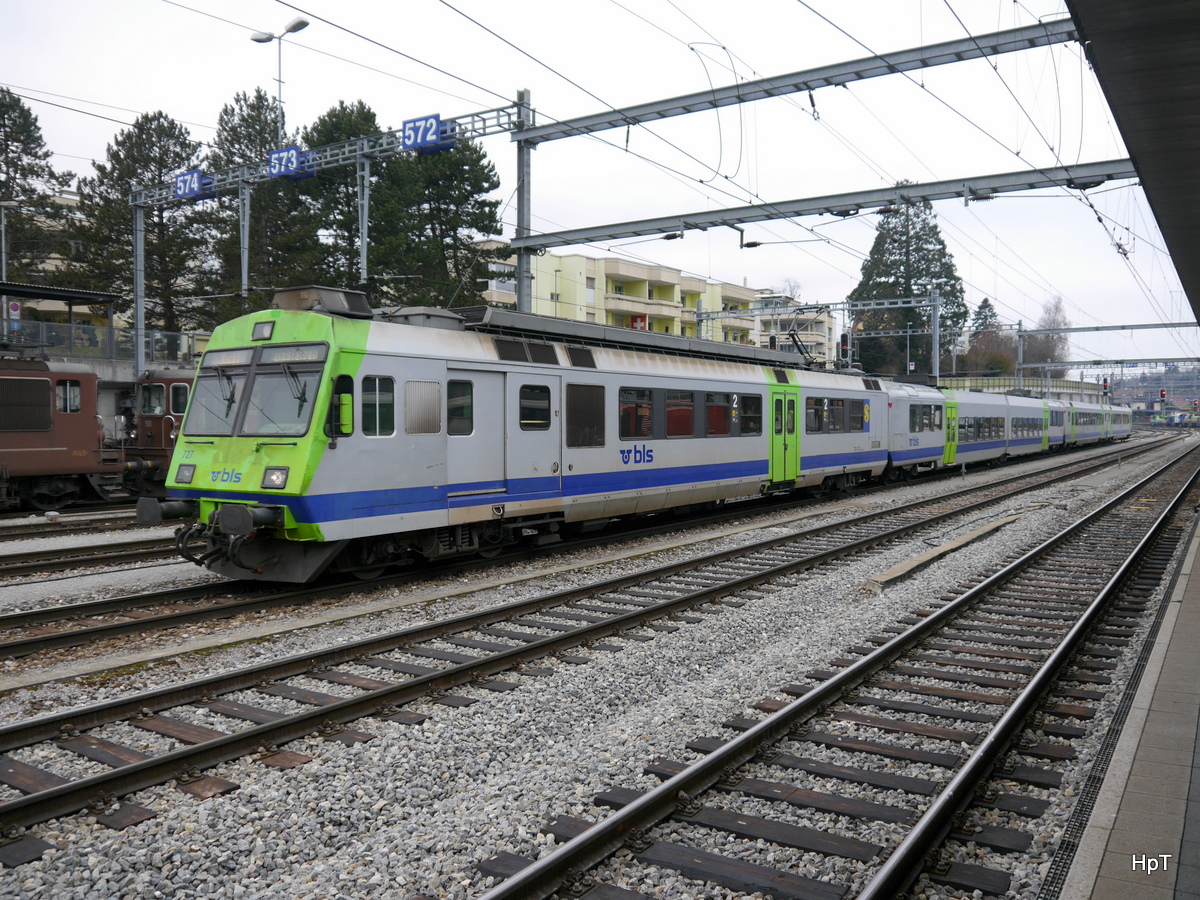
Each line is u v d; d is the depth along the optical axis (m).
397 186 38.47
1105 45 5.59
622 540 14.98
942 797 4.49
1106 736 5.71
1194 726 5.54
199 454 10.56
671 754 5.55
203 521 10.45
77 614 9.23
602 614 9.47
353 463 10.05
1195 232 10.58
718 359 17.84
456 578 11.49
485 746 5.75
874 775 5.17
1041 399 45.03
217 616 9.23
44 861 4.15
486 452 11.84
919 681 7.21
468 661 7.62
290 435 9.81
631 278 57.94
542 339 13.32
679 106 17.70
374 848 4.37
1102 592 9.55
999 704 6.60
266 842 4.40
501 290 49.19
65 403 19.73
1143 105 6.55
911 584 11.12
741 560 12.81
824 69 15.97
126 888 3.98
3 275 33.75
